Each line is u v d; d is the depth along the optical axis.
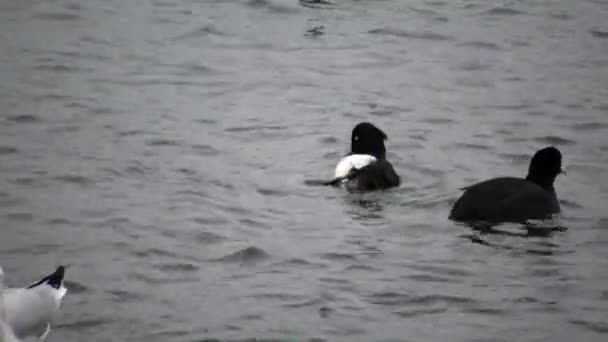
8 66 23.48
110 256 14.91
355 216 16.59
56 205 16.66
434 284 14.32
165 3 28.09
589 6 28.72
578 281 14.49
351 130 20.69
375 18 27.39
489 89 23.14
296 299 13.79
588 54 25.38
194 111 21.44
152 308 13.45
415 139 20.25
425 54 25.19
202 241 15.52
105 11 27.34
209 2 28.28
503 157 19.52
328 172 18.55
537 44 25.97
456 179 18.33
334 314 13.41
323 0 28.55
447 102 22.34
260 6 27.94
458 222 16.27
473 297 13.98
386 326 13.16
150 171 18.30
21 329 10.84
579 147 20.09
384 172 17.80
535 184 16.66
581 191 17.84
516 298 13.97
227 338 12.74
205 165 18.69
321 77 23.56
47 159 18.61
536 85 23.41
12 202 16.69
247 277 14.42
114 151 19.12
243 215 16.52
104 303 13.53
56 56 24.16
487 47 25.70
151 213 16.47
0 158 18.59
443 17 27.61
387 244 15.53
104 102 21.67
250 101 22.11
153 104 21.72
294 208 16.88
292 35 26.08
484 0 28.98
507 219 16.19
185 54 24.66
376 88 23.03
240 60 24.42
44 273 14.28
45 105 21.33
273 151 19.50
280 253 15.16
